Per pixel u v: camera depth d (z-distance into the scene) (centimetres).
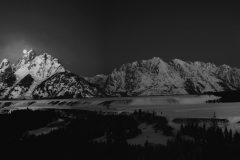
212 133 15975
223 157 13475
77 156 16038
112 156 15600
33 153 16888
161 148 15912
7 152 17275
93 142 18362
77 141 18112
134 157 15300
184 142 16538
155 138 19600
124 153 15512
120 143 16762
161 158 14725
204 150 14088
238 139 16300
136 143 18262
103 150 16262
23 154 16912
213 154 13725
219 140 14712
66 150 16850
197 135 18162
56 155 16450
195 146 15825
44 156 16438
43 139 18938
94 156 15775
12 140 19788
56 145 17712
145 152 15550
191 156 14338
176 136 18262
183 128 19788
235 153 13775
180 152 15050
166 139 19175
